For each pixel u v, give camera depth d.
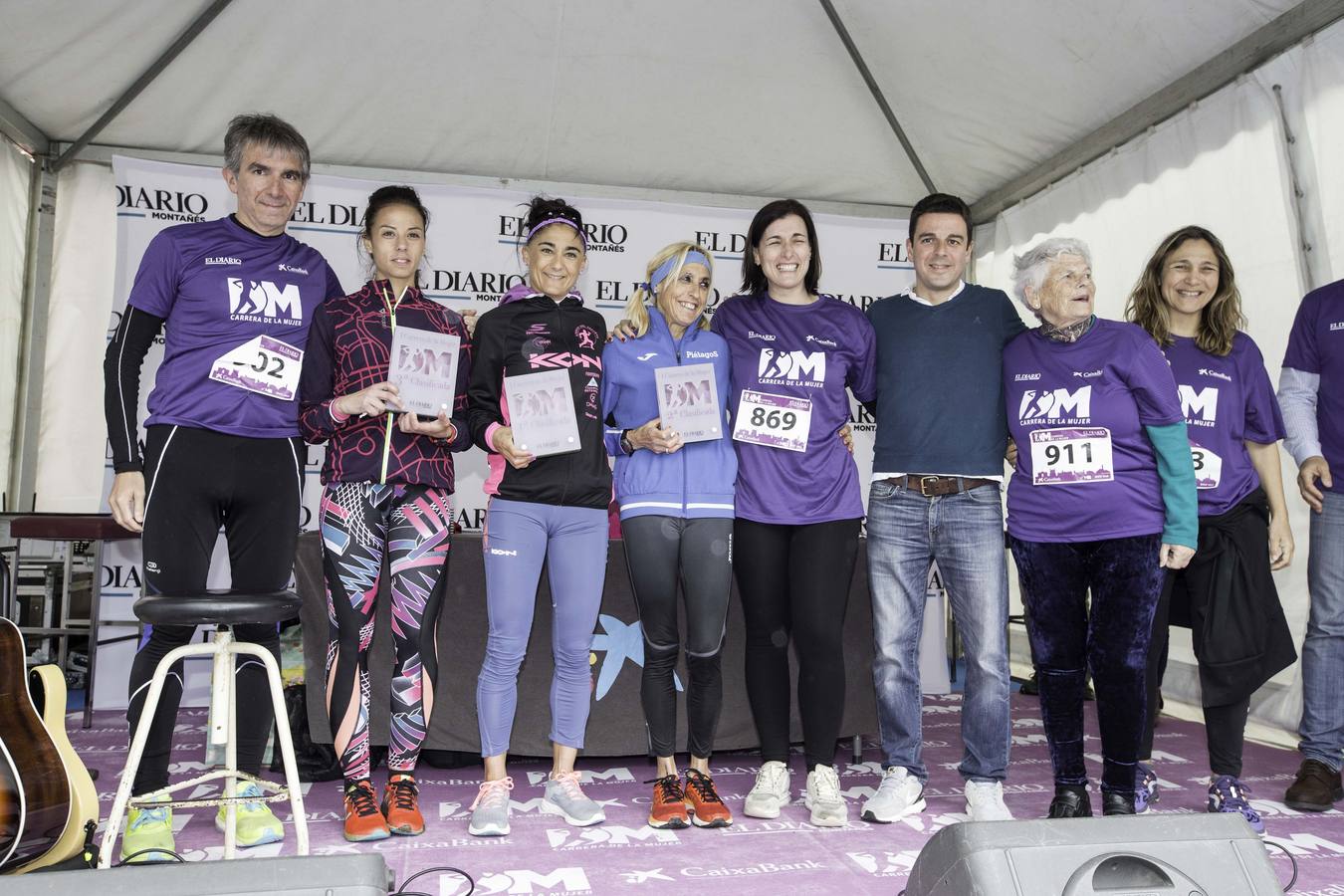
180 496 2.24
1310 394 2.95
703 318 2.74
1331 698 2.74
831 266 5.02
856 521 2.60
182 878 1.20
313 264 2.51
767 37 4.18
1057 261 2.39
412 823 2.37
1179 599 2.82
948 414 2.55
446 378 2.39
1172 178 3.93
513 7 3.99
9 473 4.44
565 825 2.48
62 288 4.58
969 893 1.31
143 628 3.39
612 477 2.63
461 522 4.70
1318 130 3.28
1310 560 2.88
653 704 2.51
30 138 4.39
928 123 4.62
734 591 3.17
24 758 1.93
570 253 2.56
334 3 3.90
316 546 2.96
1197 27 3.54
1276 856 2.25
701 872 2.12
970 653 2.56
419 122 4.56
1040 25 3.80
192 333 2.31
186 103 4.34
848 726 3.25
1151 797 2.72
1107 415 2.36
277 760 2.98
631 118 4.61
